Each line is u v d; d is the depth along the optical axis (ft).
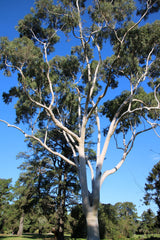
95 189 41.01
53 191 77.15
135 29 44.50
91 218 38.63
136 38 45.29
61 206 75.25
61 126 46.50
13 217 135.03
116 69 51.88
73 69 57.62
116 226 113.39
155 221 104.88
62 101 57.82
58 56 56.24
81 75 57.41
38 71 50.19
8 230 165.07
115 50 48.70
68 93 56.95
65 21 47.88
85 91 55.88
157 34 44.65
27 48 44.93
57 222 74.02
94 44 50.16
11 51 44.06
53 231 50.19
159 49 47.62
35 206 74.90
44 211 73.61
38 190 77.97
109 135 46.88
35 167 81.71
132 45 46.26
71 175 83.30
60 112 59.77
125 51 47.55
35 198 77.10
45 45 50.85
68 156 85.05
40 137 78.07
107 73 55.01
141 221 192.54
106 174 44.24
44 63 49.14
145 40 45.50
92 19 46.44
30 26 50.65
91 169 48.11
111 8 42.47
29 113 52.80
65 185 80.23
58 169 80.84
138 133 49.75
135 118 57.36
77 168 47.11
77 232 83.71
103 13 43.14
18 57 45.24
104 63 54.03
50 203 75.77
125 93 59.57
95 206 39.45
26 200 78.54
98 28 46.47
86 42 48.60
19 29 50.72
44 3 46.88
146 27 44.93
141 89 55.26
